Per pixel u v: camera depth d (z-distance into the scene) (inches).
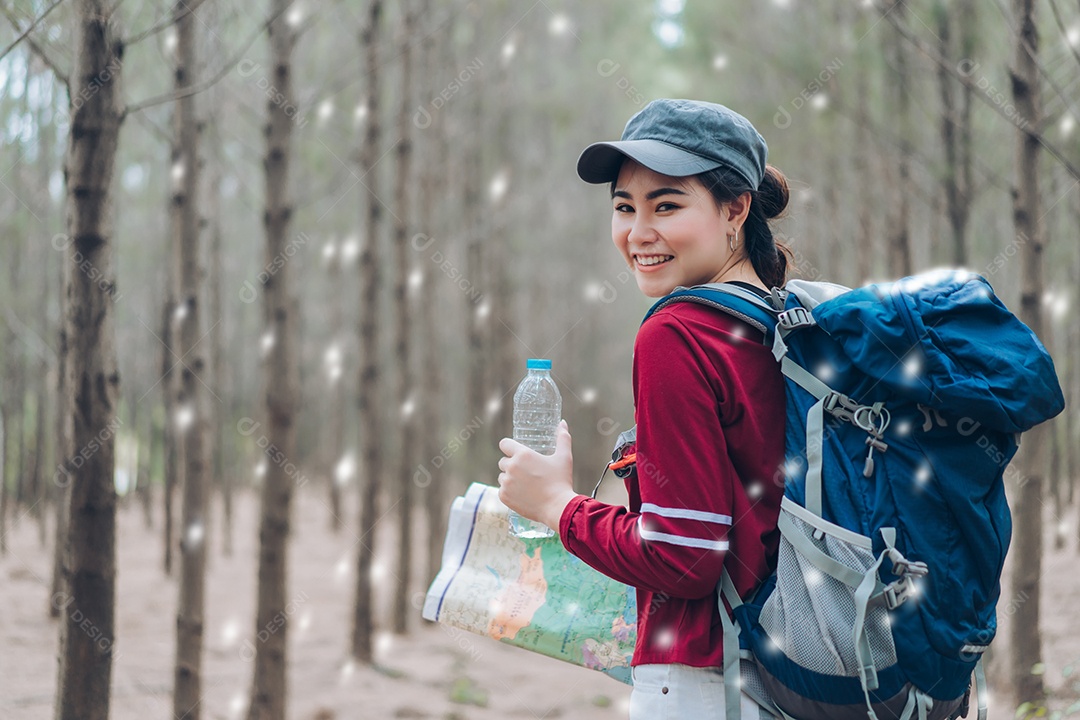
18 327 321.7
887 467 55.4
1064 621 256.7
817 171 349.7
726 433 58.0
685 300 60.4
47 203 287.3
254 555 438.6
